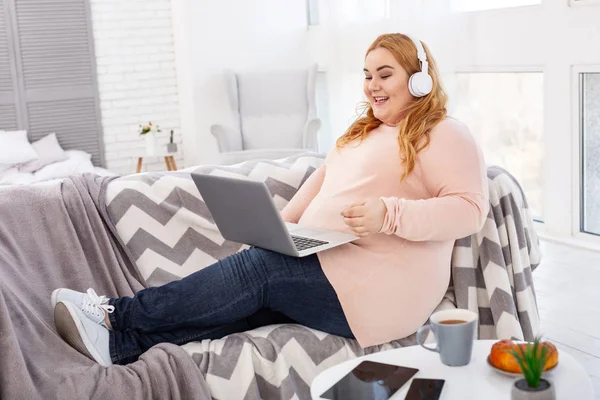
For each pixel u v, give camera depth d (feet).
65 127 18.53
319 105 19.30
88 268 6.92
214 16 18.40
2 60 17.79
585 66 11.75
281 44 19.20
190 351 6.07
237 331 6.49
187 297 6.17
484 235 7.10
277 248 6.12
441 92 6.64
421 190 6.37
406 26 14.08
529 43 12.49
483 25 13.15
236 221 6.35
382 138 6.66
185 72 18.67
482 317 7.16
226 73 17.07
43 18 17.99
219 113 18.78
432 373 4.57
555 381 4.29
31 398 5.43
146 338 6.23
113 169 19.15
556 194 12.60
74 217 7.08
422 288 6.27
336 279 6.16
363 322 6.16
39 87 18.16
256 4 18.79
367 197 6.43
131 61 18.97
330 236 6.32
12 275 6.40
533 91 12.84
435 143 6.26
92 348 5.92
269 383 6.04
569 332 8.46
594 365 7.57
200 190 6.60
